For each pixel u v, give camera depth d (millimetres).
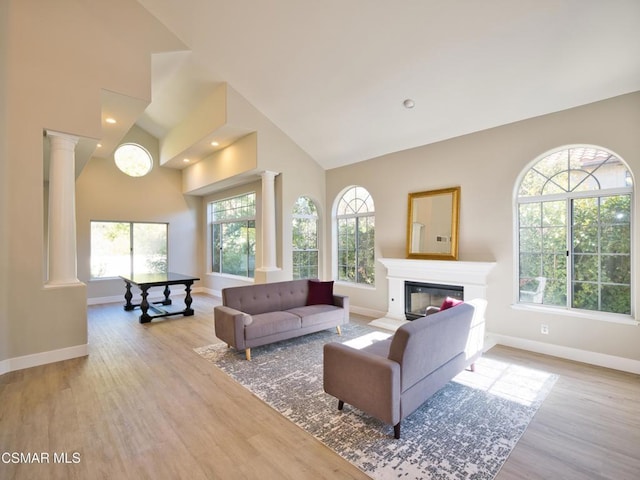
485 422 2404
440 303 4867
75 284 3715
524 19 2943
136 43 3990
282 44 4066
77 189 6887
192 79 5109
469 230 4480
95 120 3732
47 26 3479
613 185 3469
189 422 2396
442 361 2623
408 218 5160
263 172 5773
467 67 3572
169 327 5078
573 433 2266
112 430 2287
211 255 8672
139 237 7777
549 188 3902
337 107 4887
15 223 3354
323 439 2199
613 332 3373
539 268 3982
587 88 3383
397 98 4324
